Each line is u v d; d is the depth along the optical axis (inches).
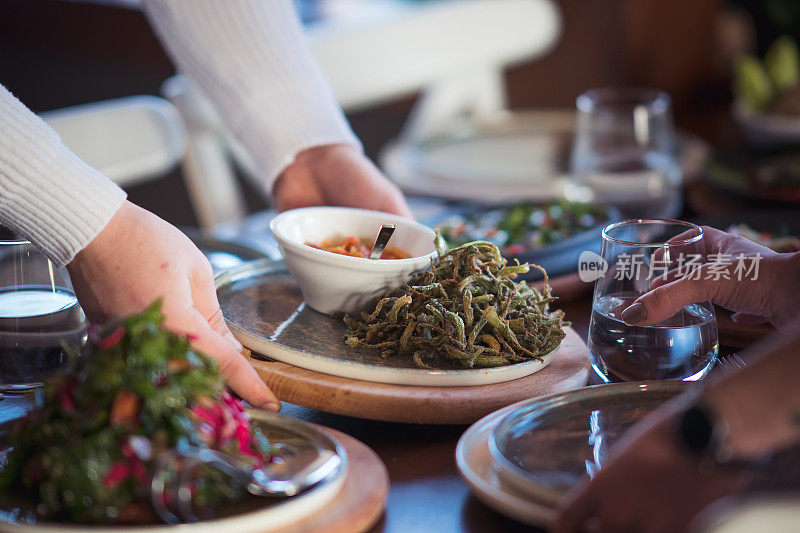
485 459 32.6
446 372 36.4
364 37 74.4
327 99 49.6
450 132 72.3
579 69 105.5
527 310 39.0
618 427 34.1
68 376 30.8
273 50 49.1
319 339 38.9
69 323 37.7
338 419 37.2
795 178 58.3
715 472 27.8
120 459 29.4
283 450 32.6
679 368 36.1
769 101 72.2
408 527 31.6
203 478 30.2
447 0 96.2
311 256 39.4
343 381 36.2
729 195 58.4
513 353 37.7
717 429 27.7
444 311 37.6
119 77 108.6
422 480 33.7
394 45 76.1
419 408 35.5
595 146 57.6
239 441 31.2
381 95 75.6
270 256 48.9
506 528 31.5
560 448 33.1
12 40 118.0
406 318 38.0
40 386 37.7
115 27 106.2
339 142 48.4
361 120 109.4
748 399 27.8
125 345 30.3
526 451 32.9
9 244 38.0
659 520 28.0
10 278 38.0
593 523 28.5
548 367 38.5
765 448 27.8
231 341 37.5
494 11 83.4
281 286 44.0
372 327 38.3
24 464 30.7
